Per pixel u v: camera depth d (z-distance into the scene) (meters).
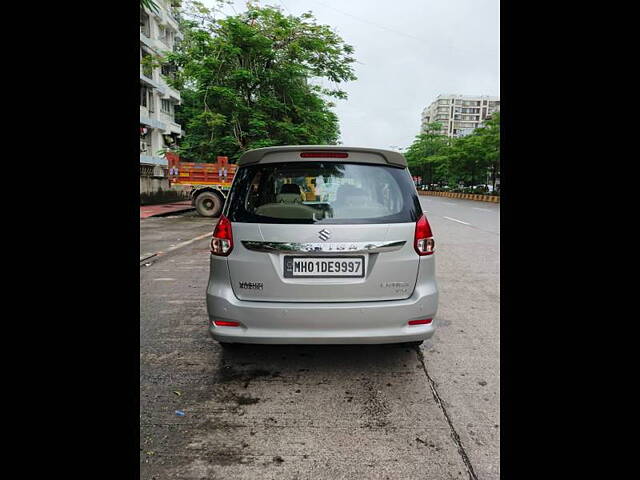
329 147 2.66
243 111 16.45
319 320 2.49
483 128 39.66
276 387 2.64
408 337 2.58
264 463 1.93
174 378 2.75
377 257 2.54
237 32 15.72
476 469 1.90
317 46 17.05
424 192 68.44
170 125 32.78
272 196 2.62
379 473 1.87
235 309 2.53
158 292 4.95
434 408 2.41
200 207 14.69
